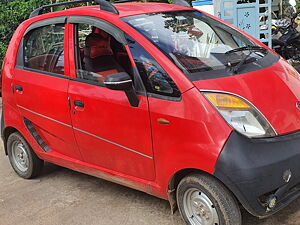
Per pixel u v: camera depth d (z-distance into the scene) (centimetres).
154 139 329
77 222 382
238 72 335
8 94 463
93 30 400
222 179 290
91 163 400
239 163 286
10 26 914
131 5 414
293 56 874
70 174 492
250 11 711
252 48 382
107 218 383
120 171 372
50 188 459
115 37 358
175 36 363
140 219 374
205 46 365
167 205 392
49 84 409
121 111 346
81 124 384
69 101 389
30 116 440
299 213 356
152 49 337
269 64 363
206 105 302
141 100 333
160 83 325
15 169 497
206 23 401
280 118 310
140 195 417
